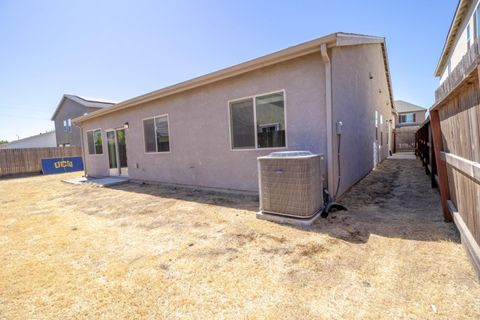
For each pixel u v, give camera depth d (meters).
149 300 1.99
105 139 10.21
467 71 1.77
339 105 4.95
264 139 5.32
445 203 3.34
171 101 7.21
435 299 1.82
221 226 3.70
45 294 2.14
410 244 2.75
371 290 1.98
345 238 3.02
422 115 28.58
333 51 4.54
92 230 3.80
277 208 3.77
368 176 7.70
